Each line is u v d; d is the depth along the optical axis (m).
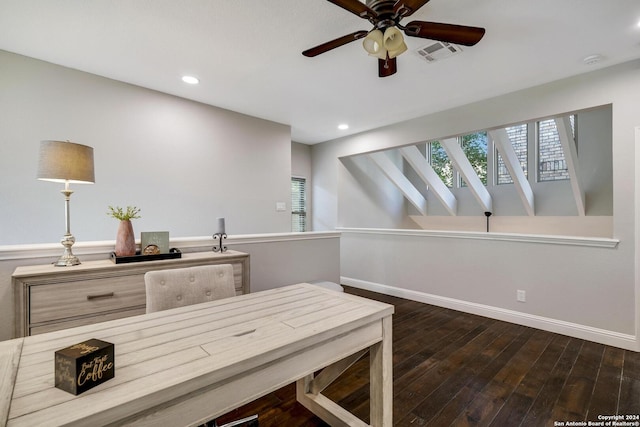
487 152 5.98
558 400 1.96
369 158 5.66
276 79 2.90
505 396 2.01
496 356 2.55
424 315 3.57
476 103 3.44
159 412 0.82
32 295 1.68
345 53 2.43
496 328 3.16
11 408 0.71
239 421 1.64
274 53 2.44
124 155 3.05
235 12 1.94
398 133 4.25
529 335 2.97
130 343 1.07
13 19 2.02
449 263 3.85
